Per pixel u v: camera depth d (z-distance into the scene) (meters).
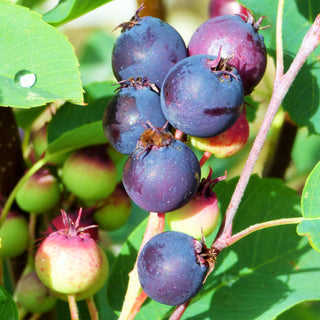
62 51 0.15
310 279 0.18
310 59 0.18
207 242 0.18
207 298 0.18
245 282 0.18
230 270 0.18
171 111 0.14
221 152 0.15
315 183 0.15
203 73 0.14
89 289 0.15
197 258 0.14
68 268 0.15
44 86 0.15
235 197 0.14
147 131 0.14
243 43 0.14
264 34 0.17
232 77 0.14
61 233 0.15
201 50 0.14
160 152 0.13
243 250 0.18
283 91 0.14
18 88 0.14
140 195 0.14
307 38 0.14
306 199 0.15
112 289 0.18
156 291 0.14
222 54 0.14
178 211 0.15
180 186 0.13
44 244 0.15
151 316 0.17
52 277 0.15
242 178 0.14
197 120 0.14
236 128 0.15
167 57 0.14
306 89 0.18
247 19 0.15
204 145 0.15
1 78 0.15
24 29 0.15
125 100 0.14
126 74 0.15
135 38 0.14
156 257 0.14
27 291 0.18
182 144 0.14
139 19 0.15
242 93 0.14
